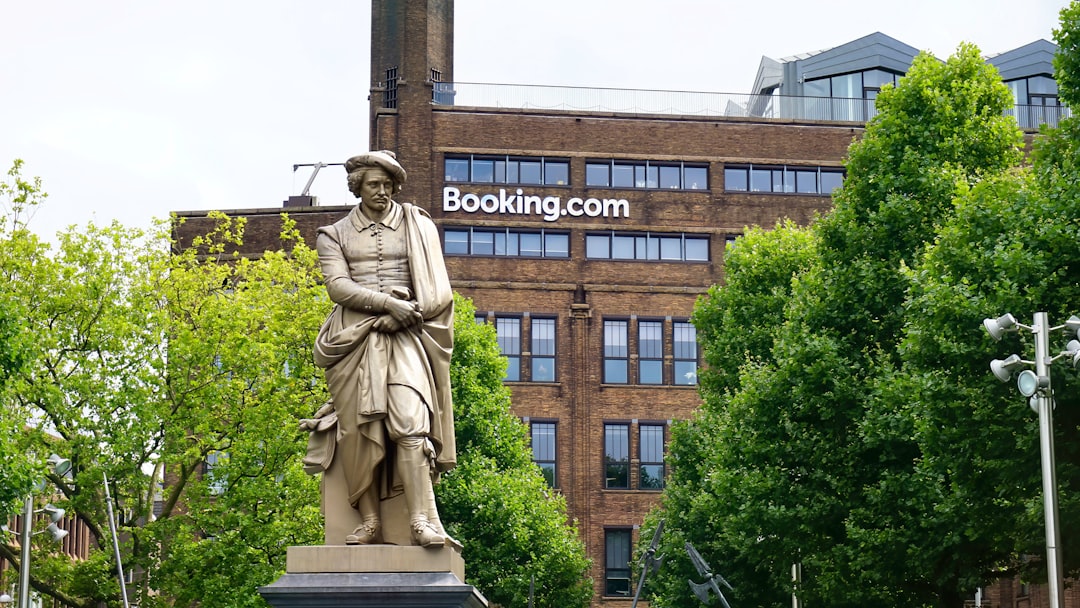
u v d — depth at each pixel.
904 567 32.56
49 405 36.94
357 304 13.13
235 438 38.28
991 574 31.58
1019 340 26.95
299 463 37.66
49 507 33.69
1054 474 24.03
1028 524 27.22
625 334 72.88
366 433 12.93
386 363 13.07
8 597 43.31
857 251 36.47
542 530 52.62
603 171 73.56
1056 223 26.91
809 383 35.56
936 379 28.31
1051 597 23.86
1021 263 27.03
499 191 72.38
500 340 72.00
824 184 74.75
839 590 34.47
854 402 35.12
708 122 74.19
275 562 36.88
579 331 72.31
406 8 73.38
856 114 78.31
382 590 12.31
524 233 72.75
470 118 72.75
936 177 35.66
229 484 37.75
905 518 32.38
